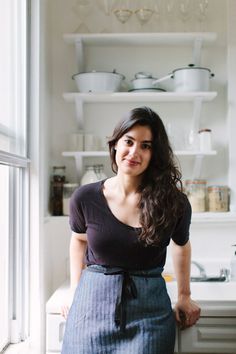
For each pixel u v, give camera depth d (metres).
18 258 1.73
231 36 2.18
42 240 1.84
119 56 2.30
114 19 2.28
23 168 1.77
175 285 1.72
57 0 2.28
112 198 1.31
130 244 1.25
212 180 2.27
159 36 2.14
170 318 1.27
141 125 1.26
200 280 1.91
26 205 1.77
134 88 2.15
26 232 1.76
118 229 1.26
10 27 1.65
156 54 2.30
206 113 2.28
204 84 2.09
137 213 1.29
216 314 1.50
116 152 1.33
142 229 1.24
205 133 2.12
